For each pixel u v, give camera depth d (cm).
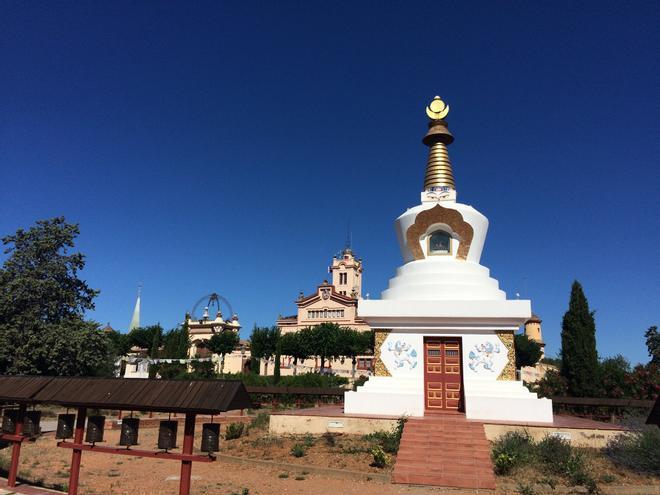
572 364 3234
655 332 5403
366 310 2242
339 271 10781
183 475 1065
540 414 1959
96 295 3878
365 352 7344
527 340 7494
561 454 1614
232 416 3072
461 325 2180
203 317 9888
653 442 1571
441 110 2748
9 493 1248
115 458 1927
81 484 1484
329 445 1870
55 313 3597
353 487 1451
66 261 3719
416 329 2222
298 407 3419
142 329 8181
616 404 2734
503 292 2409
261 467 1703
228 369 8106
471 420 1931
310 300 9519
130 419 1183
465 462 1571
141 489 1424
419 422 1878
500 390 2066
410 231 2470
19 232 3662
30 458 1861
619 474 1522
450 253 2417
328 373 7331
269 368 7906
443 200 2528
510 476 1521
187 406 1062
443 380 2159
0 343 3225
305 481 1520
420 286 2295
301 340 7212
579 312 3328
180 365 5925
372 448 1770
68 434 1248
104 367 4138
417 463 1577
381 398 2103
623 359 3450
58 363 3347
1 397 1293
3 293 3416
